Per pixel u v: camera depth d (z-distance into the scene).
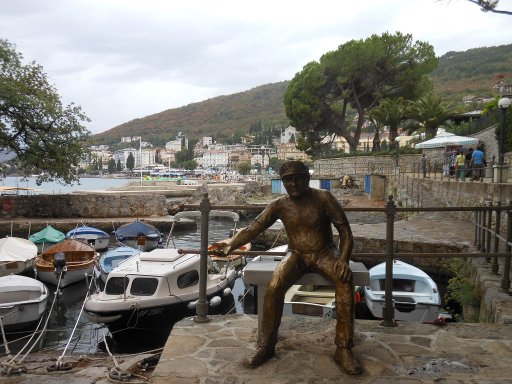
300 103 52.62
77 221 30.27
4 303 12.16
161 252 13.80
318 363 4.06
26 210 32.09
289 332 4.84
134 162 191.50
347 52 49.53
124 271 12.55
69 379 4.89
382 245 18.11
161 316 12.10
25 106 28.84
